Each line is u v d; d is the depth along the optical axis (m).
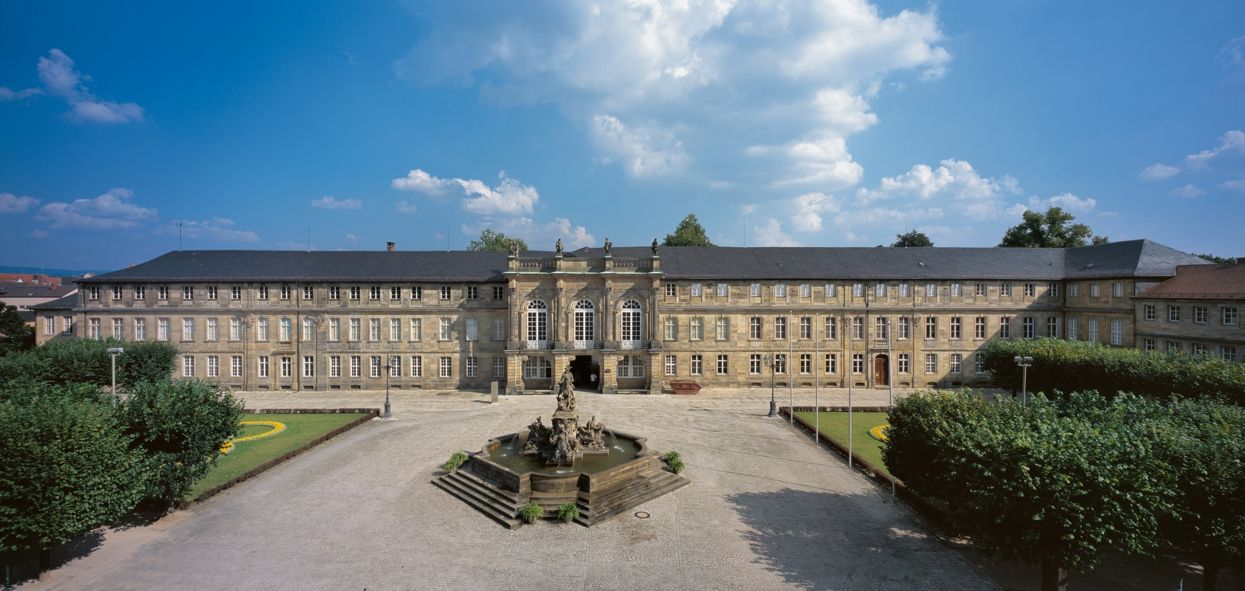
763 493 30.28
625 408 52.53
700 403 55.22
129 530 25.41
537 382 63.22
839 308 64.81
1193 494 19.09
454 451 37.88
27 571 21.64
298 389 63.34
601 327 61.72
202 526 25.89
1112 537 18.98
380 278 63.38
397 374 63.94
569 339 61.72
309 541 24.45
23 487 19.56
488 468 30.73
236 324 63.28
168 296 62.88
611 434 38.88
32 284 120.19
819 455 37.28
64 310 62.62
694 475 33.06
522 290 61.50
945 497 23.58
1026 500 18.75
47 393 26.12
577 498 28.14
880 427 44.62
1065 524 17.81
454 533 25.34
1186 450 19.62
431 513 27.55
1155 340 52.34
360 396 59.62
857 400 57.59
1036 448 19.00
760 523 26.48
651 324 61.69
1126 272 55.78
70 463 20.77
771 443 40.19
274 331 63.28
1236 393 33.25
